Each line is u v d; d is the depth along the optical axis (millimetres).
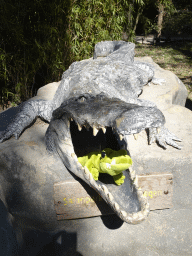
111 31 6207
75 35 5582
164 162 2557
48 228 2736
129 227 2711
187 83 6980
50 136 2510
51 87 4281
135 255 2750
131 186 2221
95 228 2719
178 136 2875
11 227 3016
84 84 2953
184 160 2551
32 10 4984
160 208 2654
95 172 2258
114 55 4191
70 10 5188
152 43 11633
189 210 2715
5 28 4828
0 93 5668
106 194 2049
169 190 2604
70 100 2387
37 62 5266
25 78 5438
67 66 5848
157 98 3713
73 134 2889
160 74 4578
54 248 2785
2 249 3227
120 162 2170
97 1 5297
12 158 2602
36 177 2547
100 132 3033
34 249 2865
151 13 12844
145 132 2969
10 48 5234
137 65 4223
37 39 5277
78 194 2539
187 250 2766
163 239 2740
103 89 2912
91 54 6121
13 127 2938
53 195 2572
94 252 2742
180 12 12234
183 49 10336
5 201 2797
